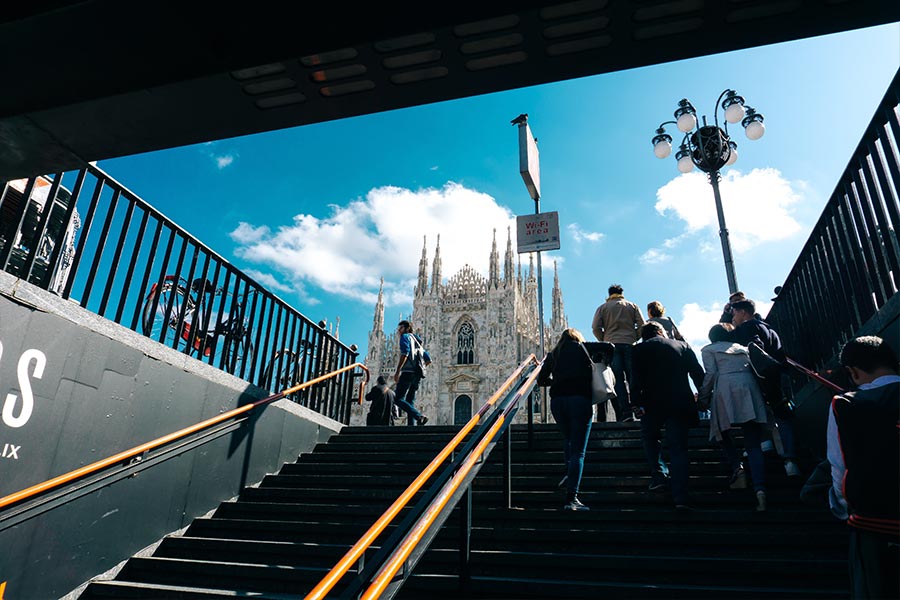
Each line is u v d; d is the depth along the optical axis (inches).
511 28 96.1
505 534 202.5
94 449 213.0
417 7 96.4
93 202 222.4
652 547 191.9
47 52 108.4
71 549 199.2
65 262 320.5
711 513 205.5
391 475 292.2
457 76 107.4
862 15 92.0
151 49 106.7
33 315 195.2
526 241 476.1
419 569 190.9
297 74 106.9
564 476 253.9
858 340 120.6
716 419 226.2
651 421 237.1
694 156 466.3
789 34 95.9
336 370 405.4
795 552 182.1
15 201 284.0
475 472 173.3
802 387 303.6
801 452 261.6
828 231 259.0
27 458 187.6
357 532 226.7
